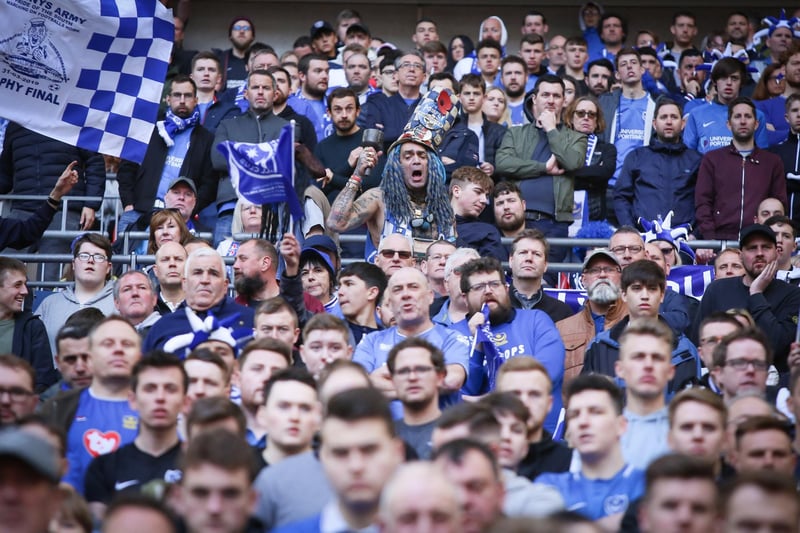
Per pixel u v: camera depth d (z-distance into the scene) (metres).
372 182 41.91
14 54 38.31
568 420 24.88
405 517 16.33
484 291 30.84
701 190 43.94
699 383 30.53
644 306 31.52
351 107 43.00
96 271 35.50
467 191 38.50
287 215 34.34
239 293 32.53
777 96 51.12
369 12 65.94
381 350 29.84
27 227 38.03
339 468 19.39
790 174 44.91
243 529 20.41
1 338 33.03
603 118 45.00
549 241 39.22
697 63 55.69
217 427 21.70
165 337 30.53
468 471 19.33
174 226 37.62
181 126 43.09
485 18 65.56
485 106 46.94
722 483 20.92
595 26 62.19
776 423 23.55
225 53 58.28
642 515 20.16
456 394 28.83
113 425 26.55
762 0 65.00
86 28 38.81
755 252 34.78
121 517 18.78
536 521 15.02
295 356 29.88
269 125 43.16
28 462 17.25
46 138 44.69
